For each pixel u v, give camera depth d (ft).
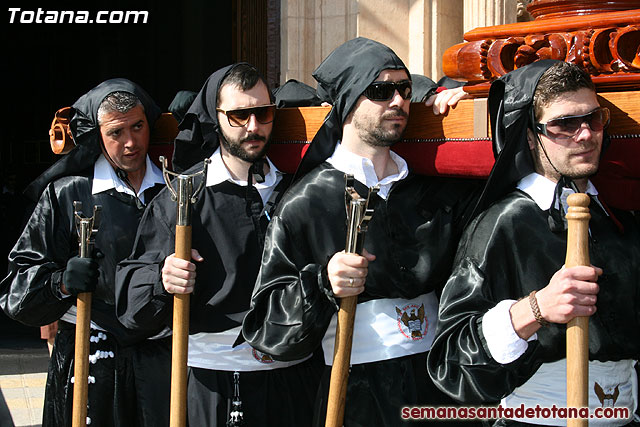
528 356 9.66
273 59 32.86
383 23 24.41
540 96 9.37
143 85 55.67
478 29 10.91
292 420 12.57
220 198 12.42
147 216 12.59
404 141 11.30
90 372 13.67
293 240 11.18
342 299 10.09
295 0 25.45
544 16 10.57
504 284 9.78
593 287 8.59
